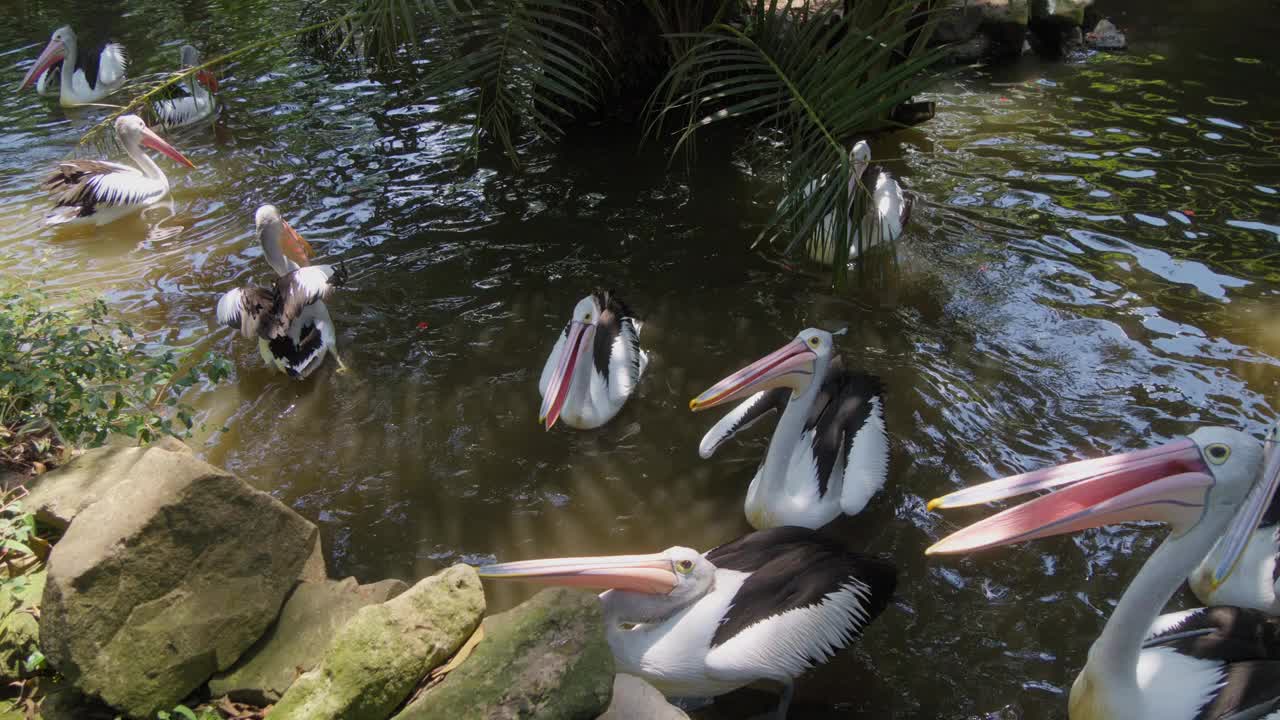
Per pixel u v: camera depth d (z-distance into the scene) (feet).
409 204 15.26
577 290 12.85
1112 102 17.46
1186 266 12.57
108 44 20.86
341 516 9.35
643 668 7.07
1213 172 14.80
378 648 6.12
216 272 13.71
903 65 10.43
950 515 9.13
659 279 13.03
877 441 9.28
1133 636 6.42
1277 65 18.48
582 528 9.22
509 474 9.91
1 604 6.72
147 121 18.84
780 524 8.87
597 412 10.48
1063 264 12.81
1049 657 7.66
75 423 8.87
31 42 24.14
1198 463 6.09
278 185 16.20
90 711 6.13
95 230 15.08
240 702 6.48
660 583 7.08
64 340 9.04
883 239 13.21
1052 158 15.55
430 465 10.03
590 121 18.03
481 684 5.71
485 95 17.24
